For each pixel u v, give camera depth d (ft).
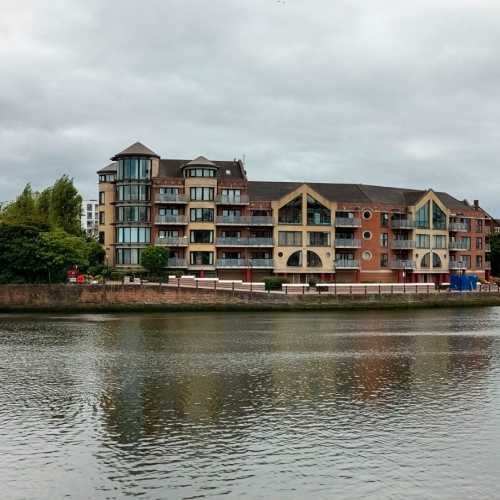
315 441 67.41
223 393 88.69
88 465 60.59
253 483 56.44
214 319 197.36
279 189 311.47
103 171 305.12
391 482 56.85
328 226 296.30
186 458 62.34
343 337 151.53
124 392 89.45
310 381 97.09
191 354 124.06
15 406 81.71
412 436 69.31
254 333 159.33
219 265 281.74
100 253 285.02
